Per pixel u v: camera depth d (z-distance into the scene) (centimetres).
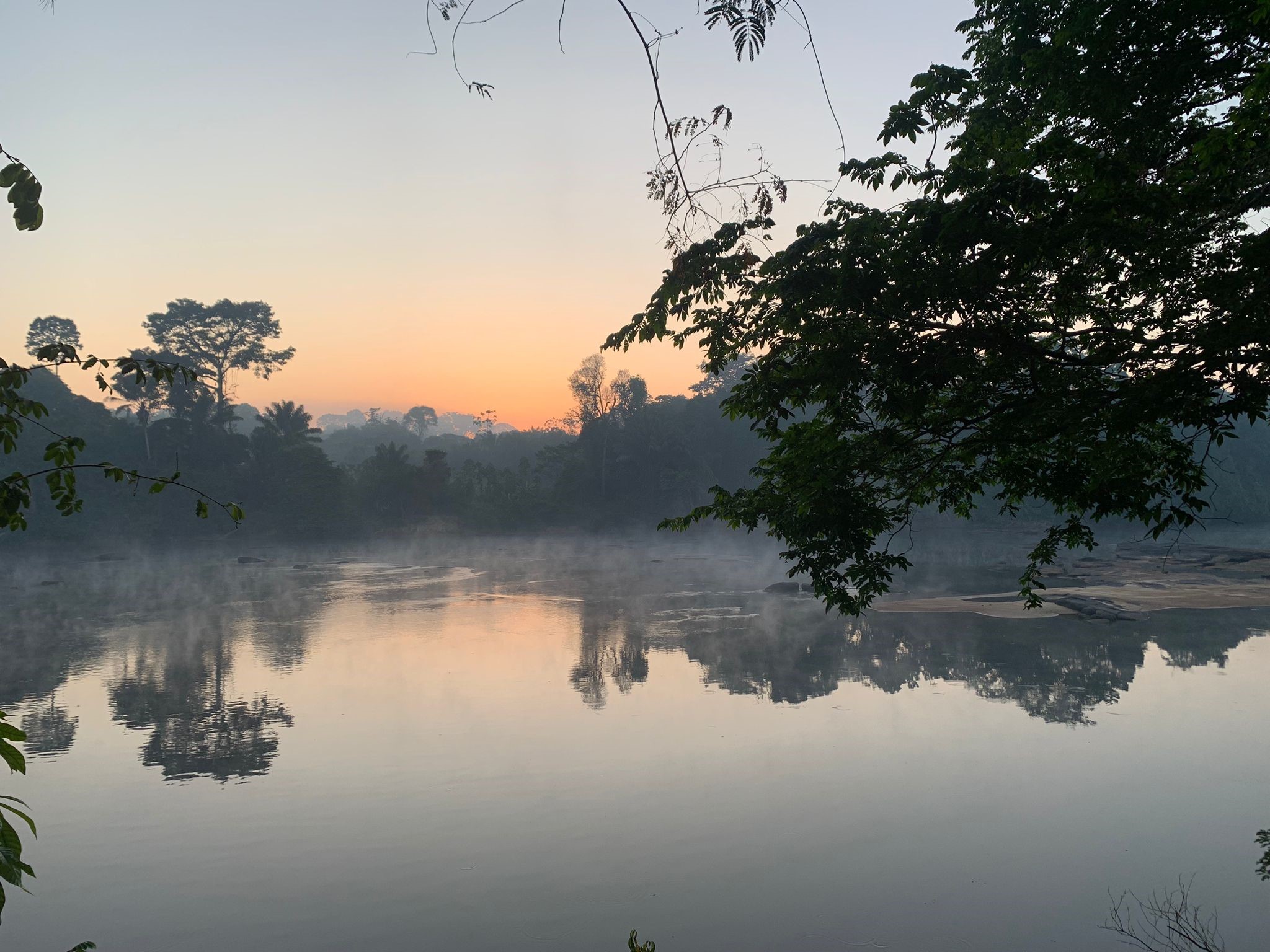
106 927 1088
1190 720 1948
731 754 1739
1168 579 4909
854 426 878
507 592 4972
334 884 1198
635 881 1193
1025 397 814
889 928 1055
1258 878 1170
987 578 5262
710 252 812
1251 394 697
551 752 1777
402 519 9838
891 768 1641
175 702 2266
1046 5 800
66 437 382
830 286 746
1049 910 1093
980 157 848
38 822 1426
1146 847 1273
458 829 1380
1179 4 655
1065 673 2461
